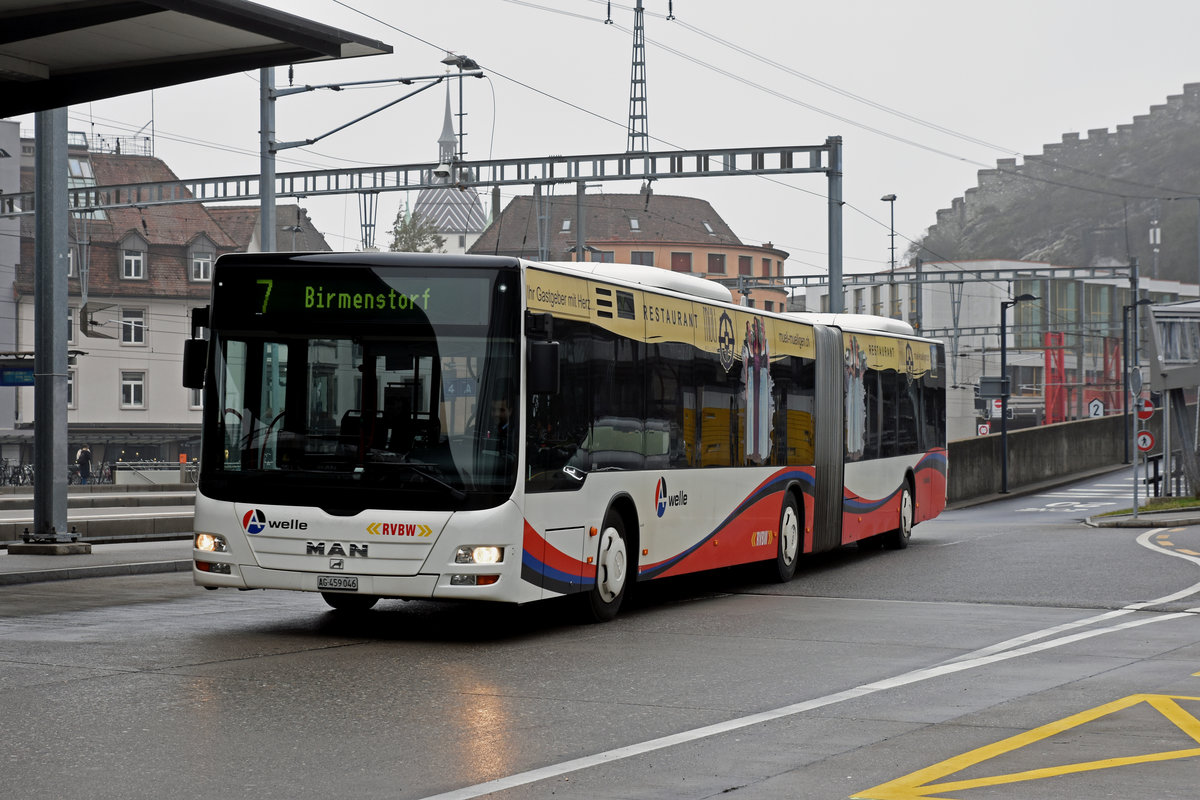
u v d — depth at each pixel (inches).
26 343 3408.0
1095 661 491.2
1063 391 4124.0
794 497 835.4
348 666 469.1
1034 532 1301.7
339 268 538.3
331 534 526.6
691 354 690.8
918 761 327.6
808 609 661.9
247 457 538.9
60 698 399.5
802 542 846.5
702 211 5467.5
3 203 1984.5
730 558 734.5
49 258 920.3
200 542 543.2
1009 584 771.4
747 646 530.3
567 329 569.0
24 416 3376.0
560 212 5300.2
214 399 545.0
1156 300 5310.0
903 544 1054.4
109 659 475.2
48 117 918.4
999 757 331.3
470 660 489.4
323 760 322.7
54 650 496.4
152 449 3627.0
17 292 3393.2
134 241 3639.3
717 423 721.6
